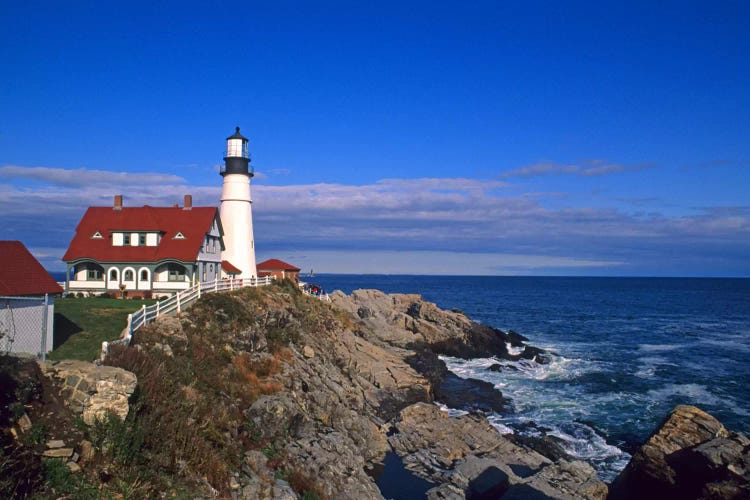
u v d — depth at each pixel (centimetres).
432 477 2239
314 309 4278
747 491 1894
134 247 4362
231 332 2691
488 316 9112
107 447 1295
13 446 1172
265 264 6650
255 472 1631
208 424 1675
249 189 5231
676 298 15075
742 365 4738
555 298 14525
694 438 2266
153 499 1254
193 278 4269
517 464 2422
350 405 2880
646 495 2308
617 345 5906
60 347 2070
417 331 5469
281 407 2009
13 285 2073
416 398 3331
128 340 1989
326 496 1753
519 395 3675
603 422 3098
